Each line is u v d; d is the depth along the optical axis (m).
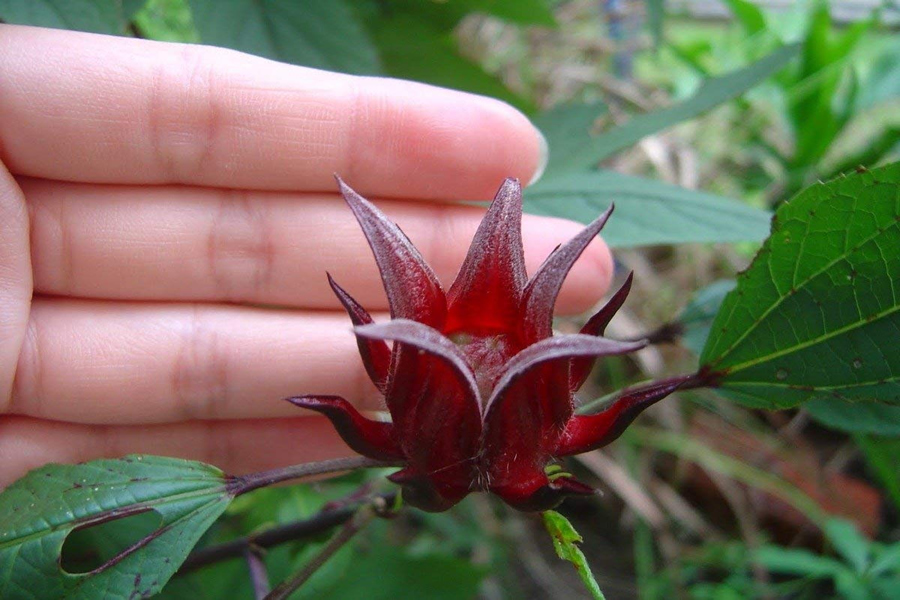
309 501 0.14
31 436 0.11
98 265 0.11
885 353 0.09
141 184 0.11
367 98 0.10
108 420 0.11
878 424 0.10
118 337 0.11
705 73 0.24
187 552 0.08
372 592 0.14
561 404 0.07
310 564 0.09
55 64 0.10
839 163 0.22
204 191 0.11
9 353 0.10
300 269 0.11
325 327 0.11
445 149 0.11
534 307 0.07
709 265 0.22
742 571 0.18
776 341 0.09
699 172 0.24
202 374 0.11
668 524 0.19
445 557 0.14
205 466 0.09
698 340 0.12
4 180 0.09
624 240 0.12
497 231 0.07
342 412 0.07
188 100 0.10
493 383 0.07
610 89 0.25
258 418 0.12
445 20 0.16
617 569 0.19
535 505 0.07
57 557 0.08
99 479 0.08
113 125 0.10
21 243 0.10
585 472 0.20
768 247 0.08
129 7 0.11
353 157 0.11
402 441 0.07
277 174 0.11
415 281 0.07
